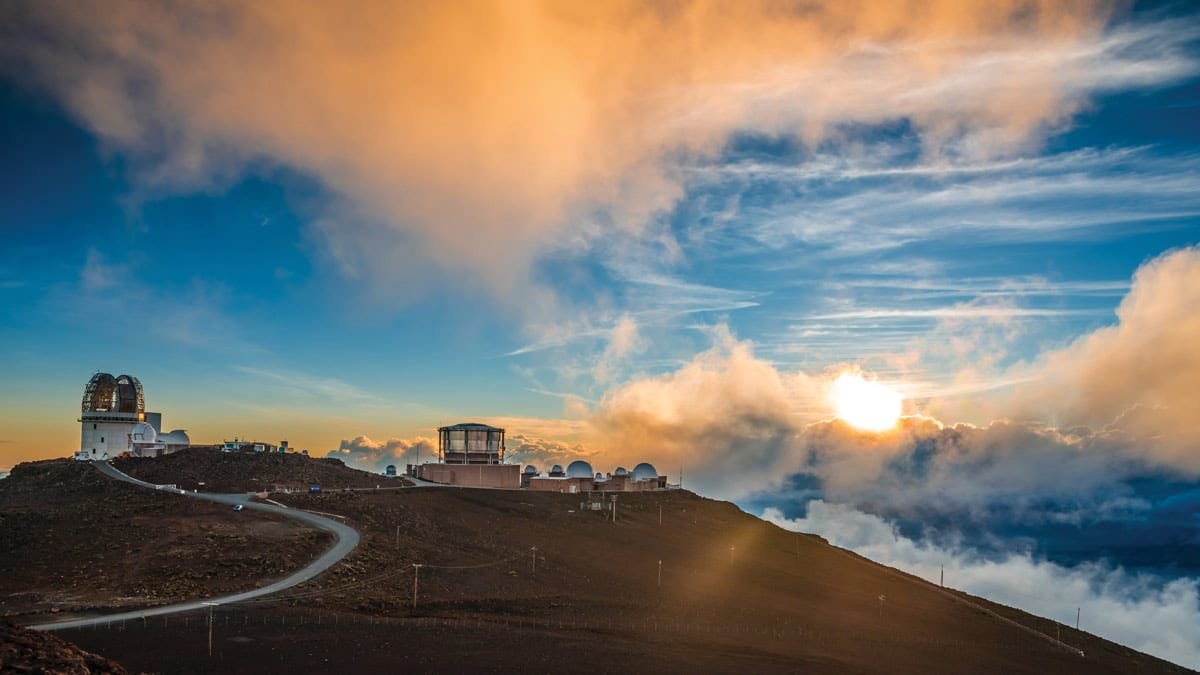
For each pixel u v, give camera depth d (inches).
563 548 5290.4
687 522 6993.1
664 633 3668.8
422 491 6427.2
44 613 3070.9
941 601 5639.8
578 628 3602.4
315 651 2805.1
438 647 3009.4
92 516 4677.7
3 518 4424.2
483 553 4798.2
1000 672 3821.4
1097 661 4503.0
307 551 4237.2
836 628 4281.5
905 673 3472.0
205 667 2554.1
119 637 2792.8
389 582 3956.7
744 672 3080.7
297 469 6756.9
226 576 3764.8
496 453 7691.9
